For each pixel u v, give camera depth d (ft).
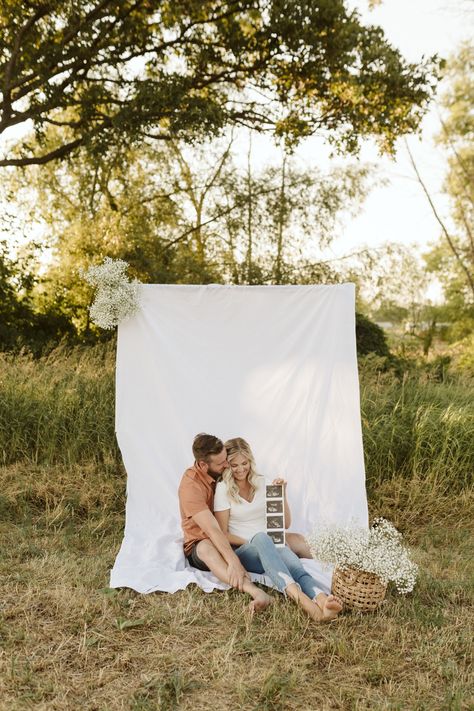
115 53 34.17
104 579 13.79
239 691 9.63
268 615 12.26
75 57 33.71
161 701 9.37
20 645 10.92
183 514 14.46
